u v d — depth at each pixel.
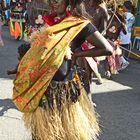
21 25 12.44
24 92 3.01
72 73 3.04
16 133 4.60
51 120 2.98
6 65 8.50
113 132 4.75
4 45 11.48
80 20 2.90
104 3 5.39
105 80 7.58
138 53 10.36
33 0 6.32
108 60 7.42
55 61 2.83
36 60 2.87
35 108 2.99
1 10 17.16
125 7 9.09
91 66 5.07
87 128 3.12
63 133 3.01
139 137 4.66
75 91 3.02
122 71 8.66
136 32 10.70
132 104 6.00
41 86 2.89
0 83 6.84
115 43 7.27
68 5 3.04
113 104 5.95
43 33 2.90
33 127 3.08
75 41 2.96
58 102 2.97
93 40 2.91
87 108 3.19
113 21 7.03
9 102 5.71
